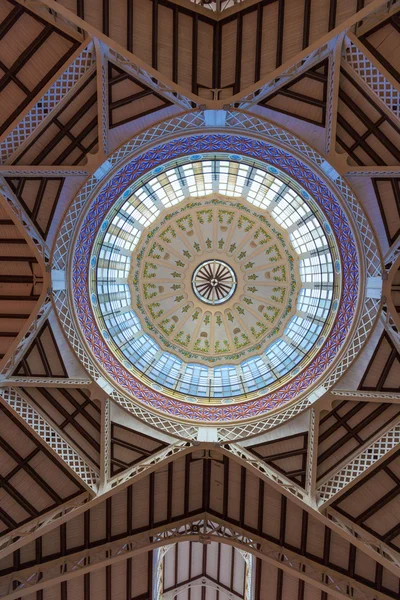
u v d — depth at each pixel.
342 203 19.62
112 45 16.33
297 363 23.25
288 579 22.09
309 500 19.66
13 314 20.67
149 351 26.52
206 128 19.23
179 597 30.09
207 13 17.36
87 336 21.44
